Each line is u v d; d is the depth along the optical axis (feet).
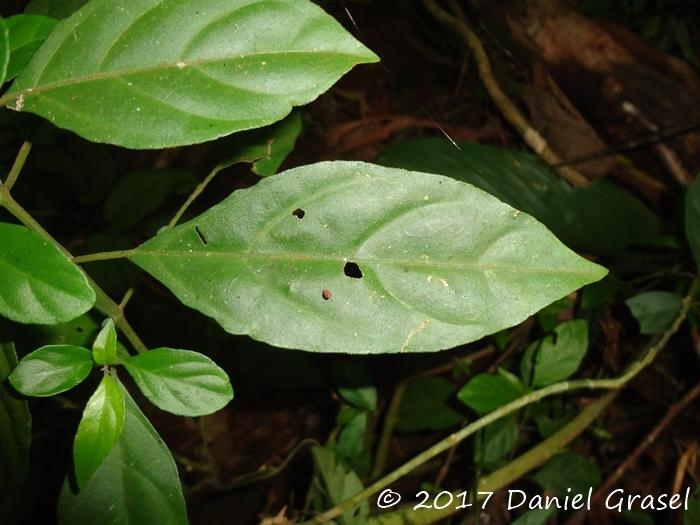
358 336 0.79
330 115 2.40
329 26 0.76
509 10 2.07
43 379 0.80
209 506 1.73
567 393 1.88
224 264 0.81
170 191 1.90
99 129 0.76
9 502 1.45
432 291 0.79
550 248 0.79
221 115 0.75
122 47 0.77
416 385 1.78
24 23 0.82
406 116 2.45
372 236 0.80
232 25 0.76
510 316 0.78
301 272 0.80
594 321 1.86
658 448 1.82
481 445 1.50
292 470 1.78
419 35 2.68
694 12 2.43
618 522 1.68
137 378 0.81
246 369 1.67
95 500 0.86
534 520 1.41
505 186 1.85
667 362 1.94
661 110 2.00
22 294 0.71
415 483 1.75
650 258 1.88
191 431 1.86
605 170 2.05
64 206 2.13
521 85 2.15
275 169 1.07
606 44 2.02
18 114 1.24
